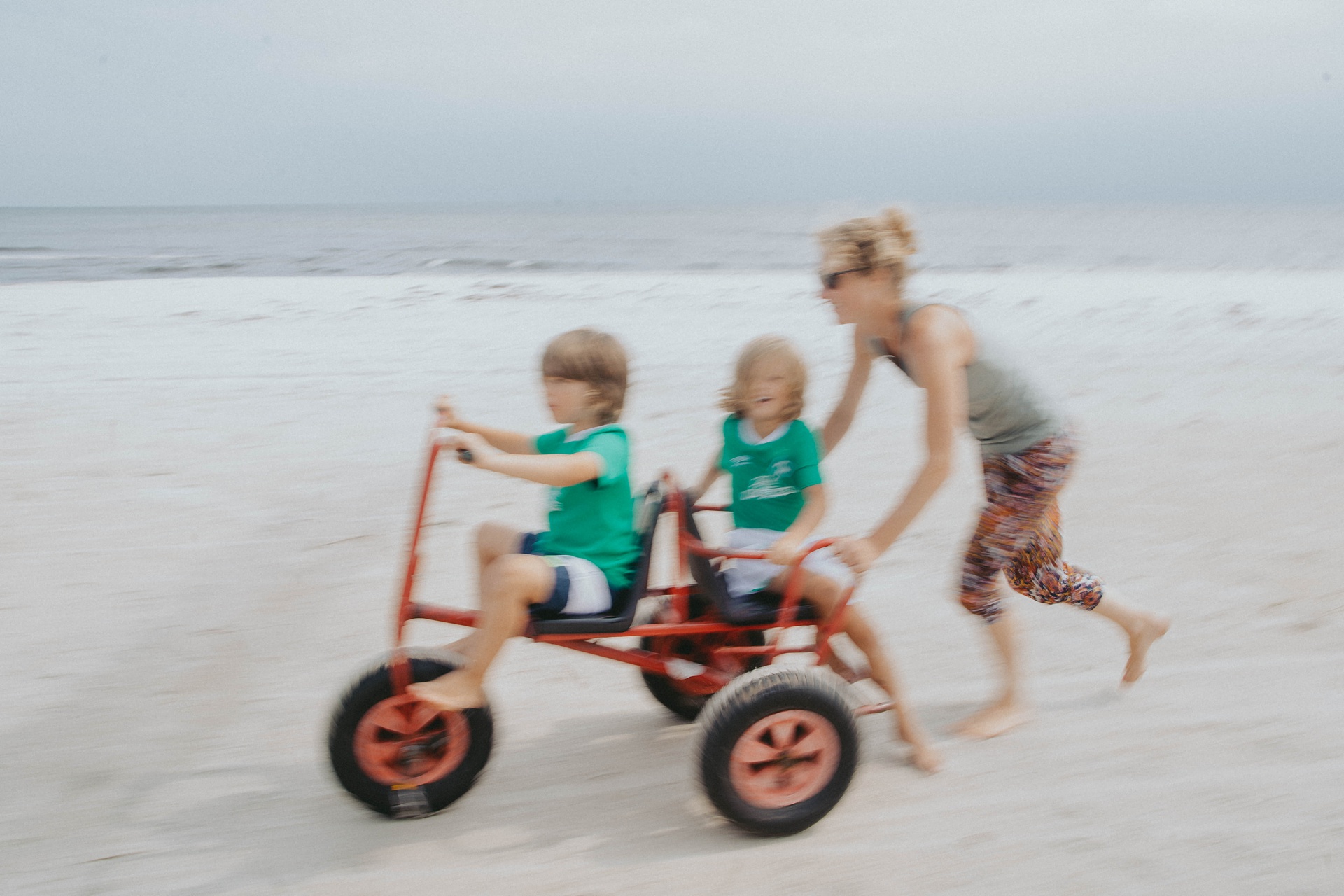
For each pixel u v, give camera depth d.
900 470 6.38
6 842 2.73
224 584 4.51
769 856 2.71
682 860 2.70
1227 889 2.53
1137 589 4.53
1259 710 3.46
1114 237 47.88
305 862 2.69
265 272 22.39
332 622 4.16
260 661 3.82
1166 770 3.10
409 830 2.84
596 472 2.73
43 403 7.76
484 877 2.62
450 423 3.03
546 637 2.78
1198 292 16.47
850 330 11.93
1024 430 3.09
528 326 12.30
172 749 3.22
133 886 2.57
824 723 2.73
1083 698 3.59
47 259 28.05
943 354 2.81
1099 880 2.57
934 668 3.85
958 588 3.33
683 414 7.75
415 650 2.73
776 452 2.99
